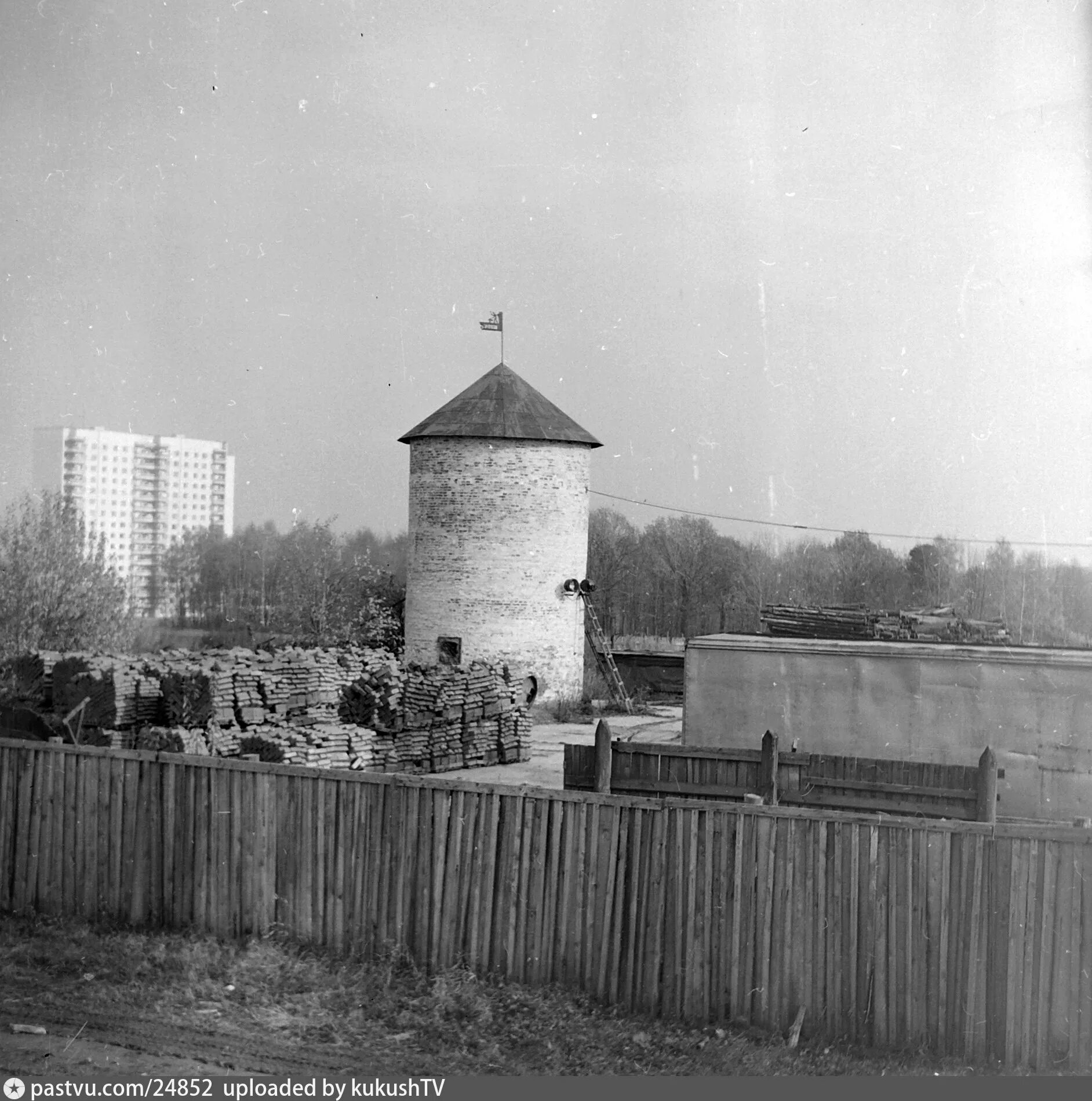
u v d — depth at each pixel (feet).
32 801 37.22
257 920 34.27
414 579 119.24
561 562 118.01
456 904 31.96
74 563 101.71
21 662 54.39
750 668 54.08
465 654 115.96
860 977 28.02
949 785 37.50
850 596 203.92
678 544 226.79
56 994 31.01
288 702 60.13
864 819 28.19
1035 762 48.88
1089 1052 26.27
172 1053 27.68
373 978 31.76
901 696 51.39
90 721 51.90
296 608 151.74
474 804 31.91
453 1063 27.66
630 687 135.03
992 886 27.22
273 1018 29.91
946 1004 27.43
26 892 36.99
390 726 64.95
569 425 119.85
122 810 36.11
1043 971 26.68
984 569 152.35
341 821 33.40
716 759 40.04
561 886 30.86
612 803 30.42
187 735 50.80
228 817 34.78
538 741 91.86
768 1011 28.76
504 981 31.17
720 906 29.27
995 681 50.06
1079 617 113.19
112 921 35.91
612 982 30.14
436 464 117.50
